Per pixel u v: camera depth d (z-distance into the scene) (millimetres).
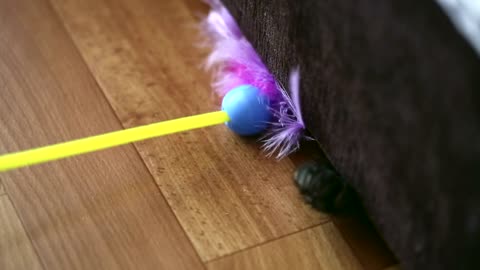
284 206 267
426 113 178
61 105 300
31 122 290
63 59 323
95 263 241
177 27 351
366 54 198
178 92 314
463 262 187
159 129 265
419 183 195
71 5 354
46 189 263
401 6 177
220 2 346
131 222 255
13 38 330
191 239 251
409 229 212
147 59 330
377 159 217
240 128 283
